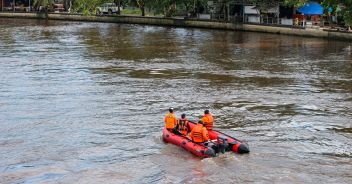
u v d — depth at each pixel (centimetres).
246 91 3322
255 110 2858
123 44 5953
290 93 3272
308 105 2966
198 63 4481
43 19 10056
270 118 2702
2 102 2995
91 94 3219
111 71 4047
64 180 1906
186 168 1981
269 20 7506
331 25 6900
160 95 3203
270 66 4309
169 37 6812
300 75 3894
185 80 3691
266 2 7569
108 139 2353
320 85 3525
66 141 2330
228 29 7781
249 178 1888
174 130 2278
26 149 2223
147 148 2222
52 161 2092
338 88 3428
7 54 4944
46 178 1925
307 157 2116
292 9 7469
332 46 5712
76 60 4616
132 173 1961
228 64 4425
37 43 5931
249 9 7881
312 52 5194
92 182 1888
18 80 3631
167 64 4419
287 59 4703
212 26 7981
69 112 2797
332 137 2386
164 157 2100
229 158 2047
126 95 3195
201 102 3031
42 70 4053
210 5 8575
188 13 8819
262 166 1994
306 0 6975
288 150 2194
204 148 2048
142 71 4059
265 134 2427
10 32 7212
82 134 2427
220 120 2666
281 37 6781
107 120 2648
